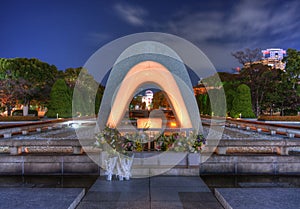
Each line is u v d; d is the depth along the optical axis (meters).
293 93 17.84
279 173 4.75
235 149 5.68
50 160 4.76
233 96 17.23
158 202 3.29
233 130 9.36
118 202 3.28
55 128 9.89
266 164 4.76
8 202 3.03
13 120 14.77
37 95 19.67
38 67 20.00
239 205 2.93
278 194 3.32
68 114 15.53
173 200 3.36
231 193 3.36
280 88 18.20
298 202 3.02
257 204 2.96
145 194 3.57
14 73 18.91
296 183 4.26
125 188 3.83
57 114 15.34
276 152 5.34
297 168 4.75
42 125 9.22
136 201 3.32
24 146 4.91
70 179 4.48
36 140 4.90
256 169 4.76
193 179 4.27
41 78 20.16
